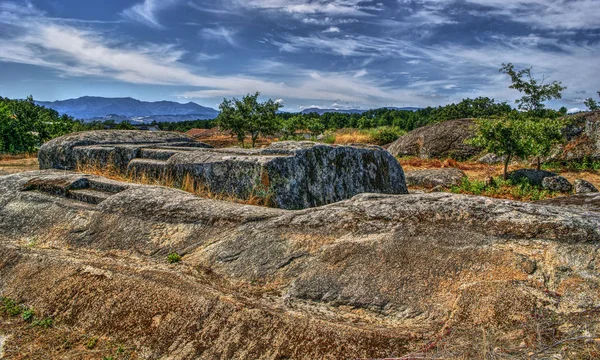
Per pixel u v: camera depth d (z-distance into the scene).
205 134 47.38
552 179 12.39
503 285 3.13
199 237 4.47
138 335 3.42
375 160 8.51
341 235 4.00
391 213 4.12
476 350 2.67
